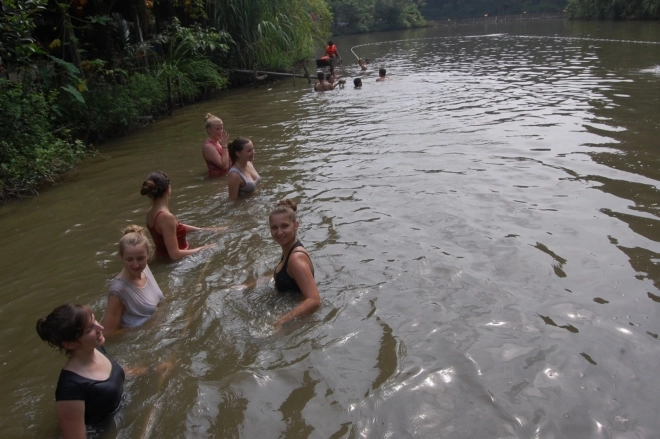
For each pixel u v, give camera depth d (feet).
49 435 10.69
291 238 14.70
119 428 10.66
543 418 10.27
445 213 20.18
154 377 12.12
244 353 12.80
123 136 39.91
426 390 11.16
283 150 31.55
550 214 19.61
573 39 102.53
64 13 38.73
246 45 65.16
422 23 221.87
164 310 14.78
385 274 15.89
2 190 26.27
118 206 24.00
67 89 32.60
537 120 35.37
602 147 27.84
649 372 11.33
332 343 12.89
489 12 254.88
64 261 18.70
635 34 99.14
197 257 17.88
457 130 33.96
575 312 13.53
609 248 16.78
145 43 51.13
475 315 13.66
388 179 24.72
